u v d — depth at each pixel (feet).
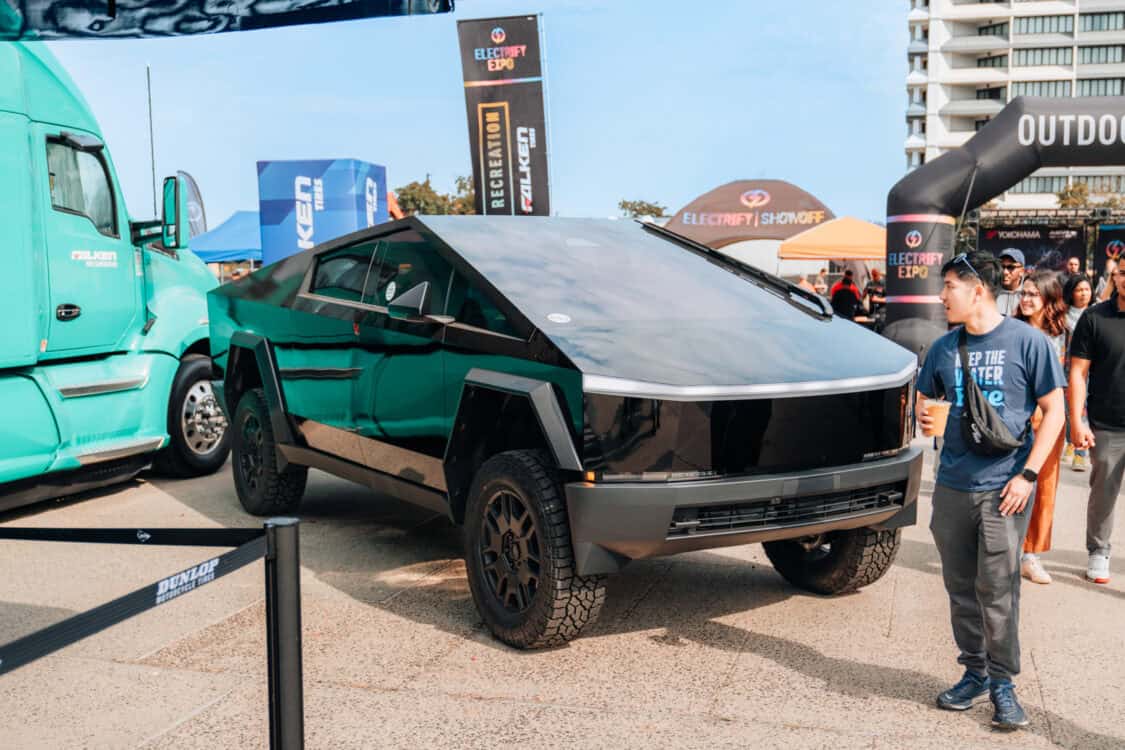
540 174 44.09
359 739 11.19
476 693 12.47
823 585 16.53
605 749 11.00
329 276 18.95
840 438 13.91
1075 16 327.47
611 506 12.42
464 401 14.47
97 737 11.25
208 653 13.80
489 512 14.23
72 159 22.33
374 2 12.32
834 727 11.60
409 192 152.56
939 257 46.75
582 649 14.05
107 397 23.00
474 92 43.86
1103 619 15.75
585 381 12.57
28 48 21.29
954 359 12.07
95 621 6.95
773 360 14.17
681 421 12.75
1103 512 17.60
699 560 18.90
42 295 21.25
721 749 11.02
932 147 342.44
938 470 12.28
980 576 11.75
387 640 14.29
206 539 8.40
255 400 21.03
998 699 11.65
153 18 12.33
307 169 50.52
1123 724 11.80
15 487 20.92
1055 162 45.32
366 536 20.12
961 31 338.95
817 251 65.36
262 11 12.34
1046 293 19.90
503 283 14.93
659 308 15.49
